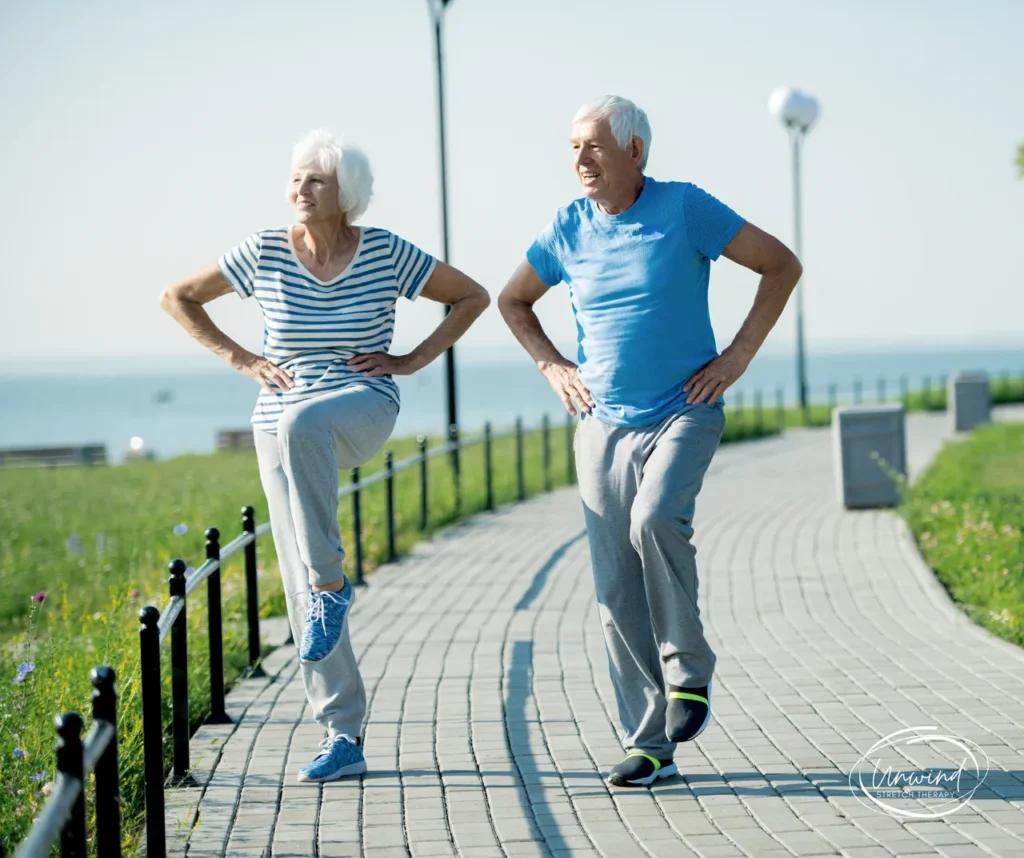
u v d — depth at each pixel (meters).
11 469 31.17
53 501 20.00
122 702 5.75
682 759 5.45
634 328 4.86
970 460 18.47
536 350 5.18
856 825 4.56
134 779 5.21
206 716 6.49
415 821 4.80
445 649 8.02
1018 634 7.65
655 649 5.06
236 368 5.23
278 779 5.40
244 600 9.45
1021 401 37.69
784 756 5.43
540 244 5.13
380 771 5.45
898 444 14.20
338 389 5.10
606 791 5.07
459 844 4.54
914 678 6.75
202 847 4.61
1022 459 18.66
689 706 4.86
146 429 110.06
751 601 9.28
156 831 4.44
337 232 5.14
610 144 4.80
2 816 4.64
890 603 9.00
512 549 12.36
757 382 176.25
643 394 4.90
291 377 5.18
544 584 10.36
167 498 18.66
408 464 12.66
